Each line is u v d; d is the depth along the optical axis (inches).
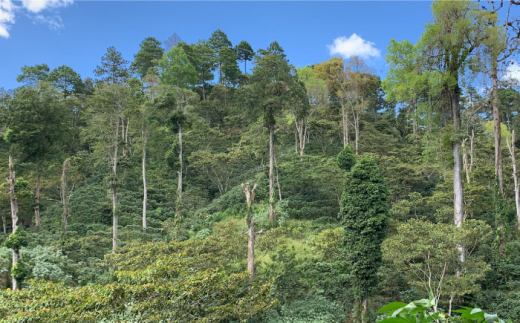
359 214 646.5
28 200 1153.4
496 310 639.8
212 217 1261.1
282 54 1291.8
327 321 606.5
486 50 714.2
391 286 756.0
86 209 1295.5
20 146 1299.2
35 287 456.1
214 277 486.3
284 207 1190.3
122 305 422.3
